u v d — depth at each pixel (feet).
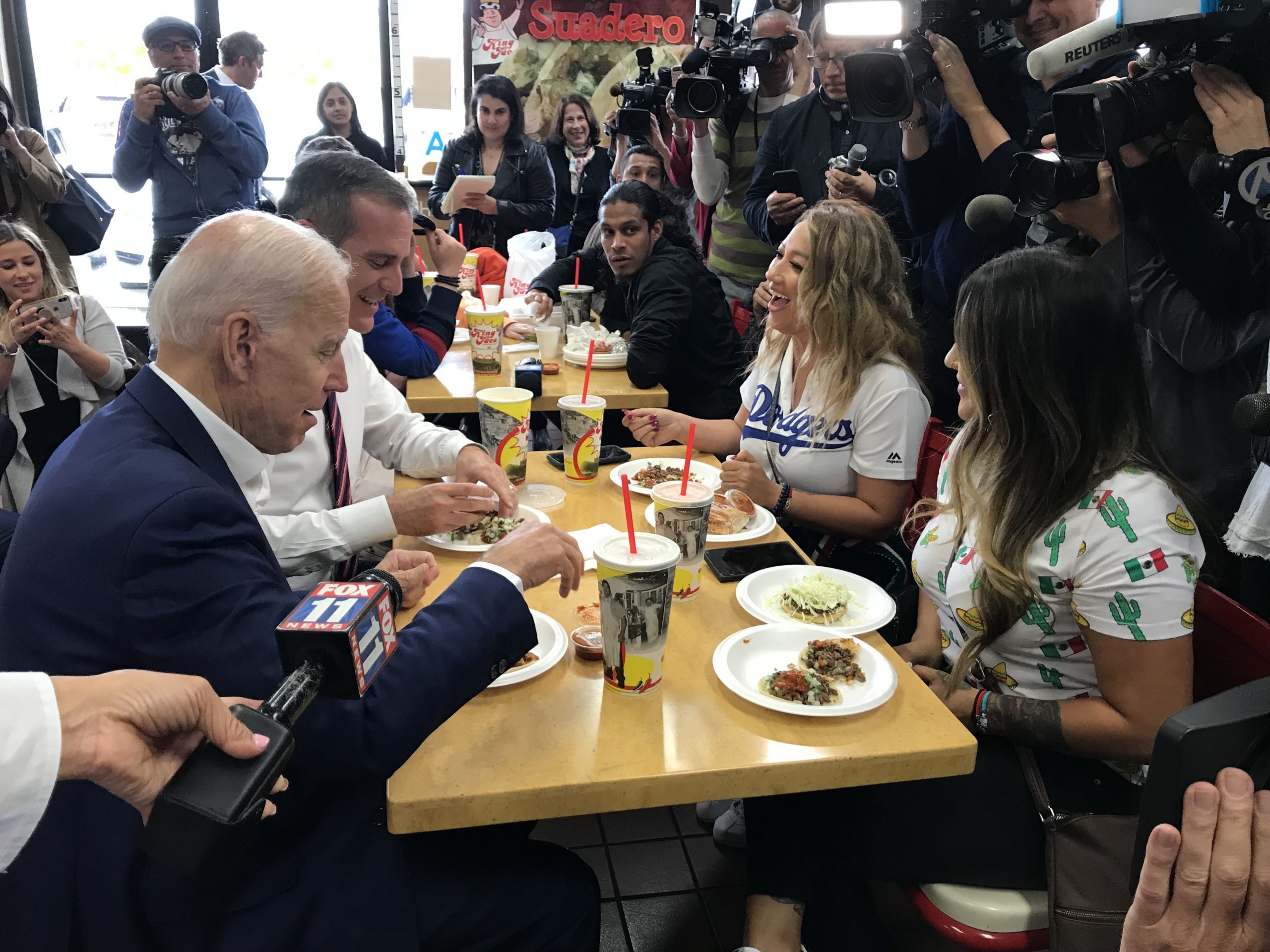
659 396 8.64
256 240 3.63
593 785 3.33
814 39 9.96
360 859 3.56
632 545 3.73
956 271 7.55
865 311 6.24
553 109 20.27
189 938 3.43
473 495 5.12
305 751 3.26
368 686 2.69
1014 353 4.25
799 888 4.51
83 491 3.32
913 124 7.53
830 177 8.74
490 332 8.78
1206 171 4.88
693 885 6.32
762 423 6.93
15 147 11.86
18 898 3.31
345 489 5.62
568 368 9.50
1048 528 4.24
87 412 9.36
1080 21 6.69
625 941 5.86
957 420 8.18
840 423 6.35
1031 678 4.56
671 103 11.21
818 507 6.13
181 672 3.28
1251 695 2.48
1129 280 5.80
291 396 3.77
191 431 3.65
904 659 5.41
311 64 19.75
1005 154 6.62
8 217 11.30
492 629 3.60
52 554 3.28
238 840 2.26
